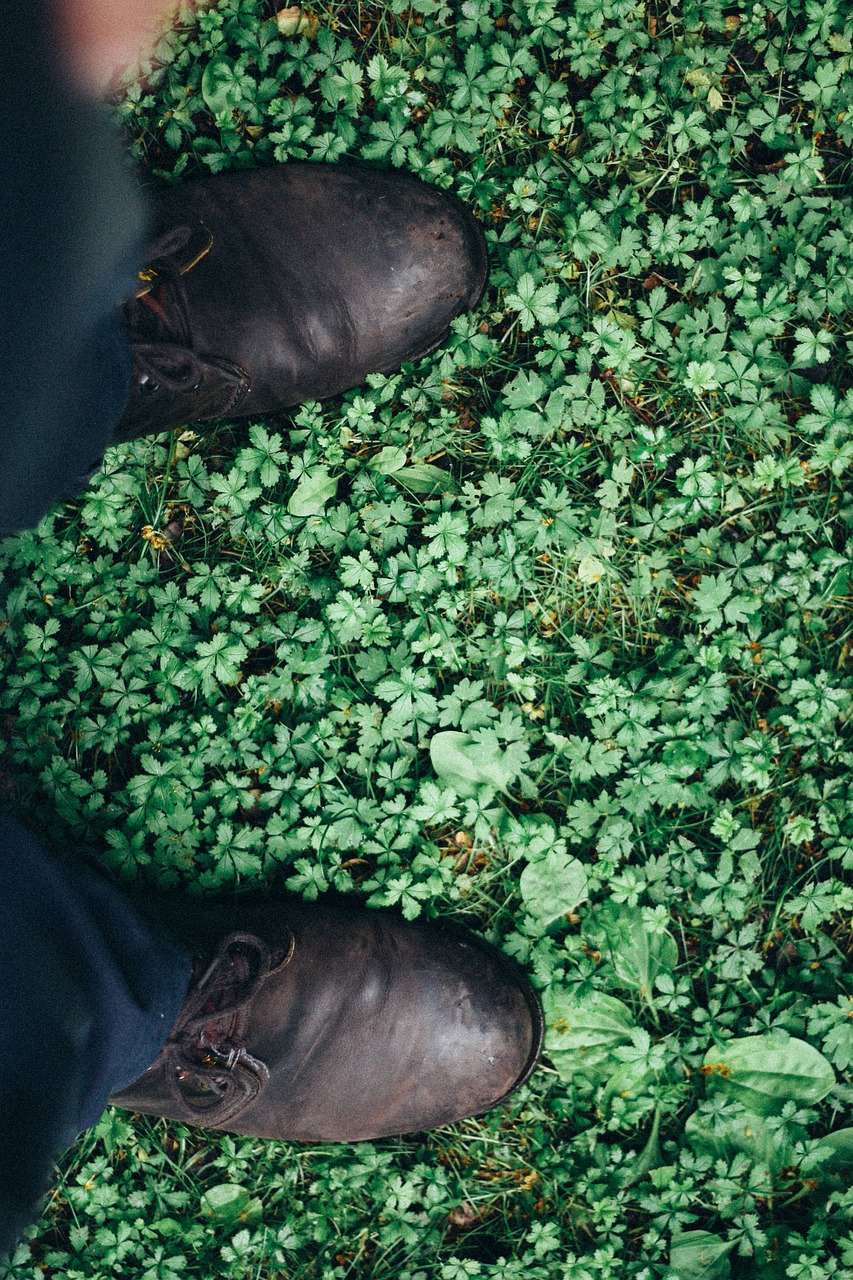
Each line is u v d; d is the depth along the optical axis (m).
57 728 2.60
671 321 2.62
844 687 2.61
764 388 2.62
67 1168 2.57
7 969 1.54
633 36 2.64
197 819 2.58
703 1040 2.54
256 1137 2.50
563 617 2.64
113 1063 1.83
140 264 1.83
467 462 2.66
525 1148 2.56
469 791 2.55
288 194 2.49
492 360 2.65
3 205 1.07
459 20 2.68
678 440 2.63
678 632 2.66
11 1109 1.50
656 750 2.58
